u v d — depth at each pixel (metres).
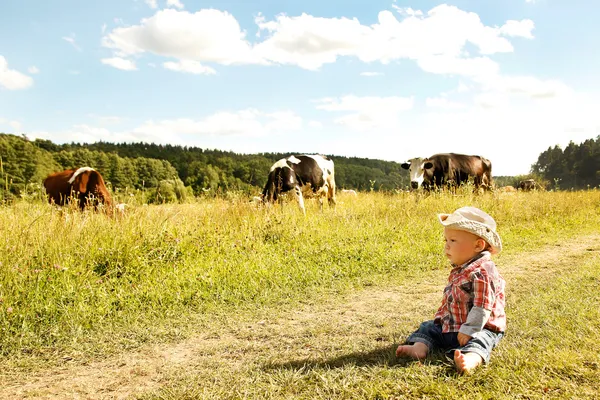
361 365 2.85
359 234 7.86
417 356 2.86
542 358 2.62
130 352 3.48
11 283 4.48
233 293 5.04
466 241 2.91
